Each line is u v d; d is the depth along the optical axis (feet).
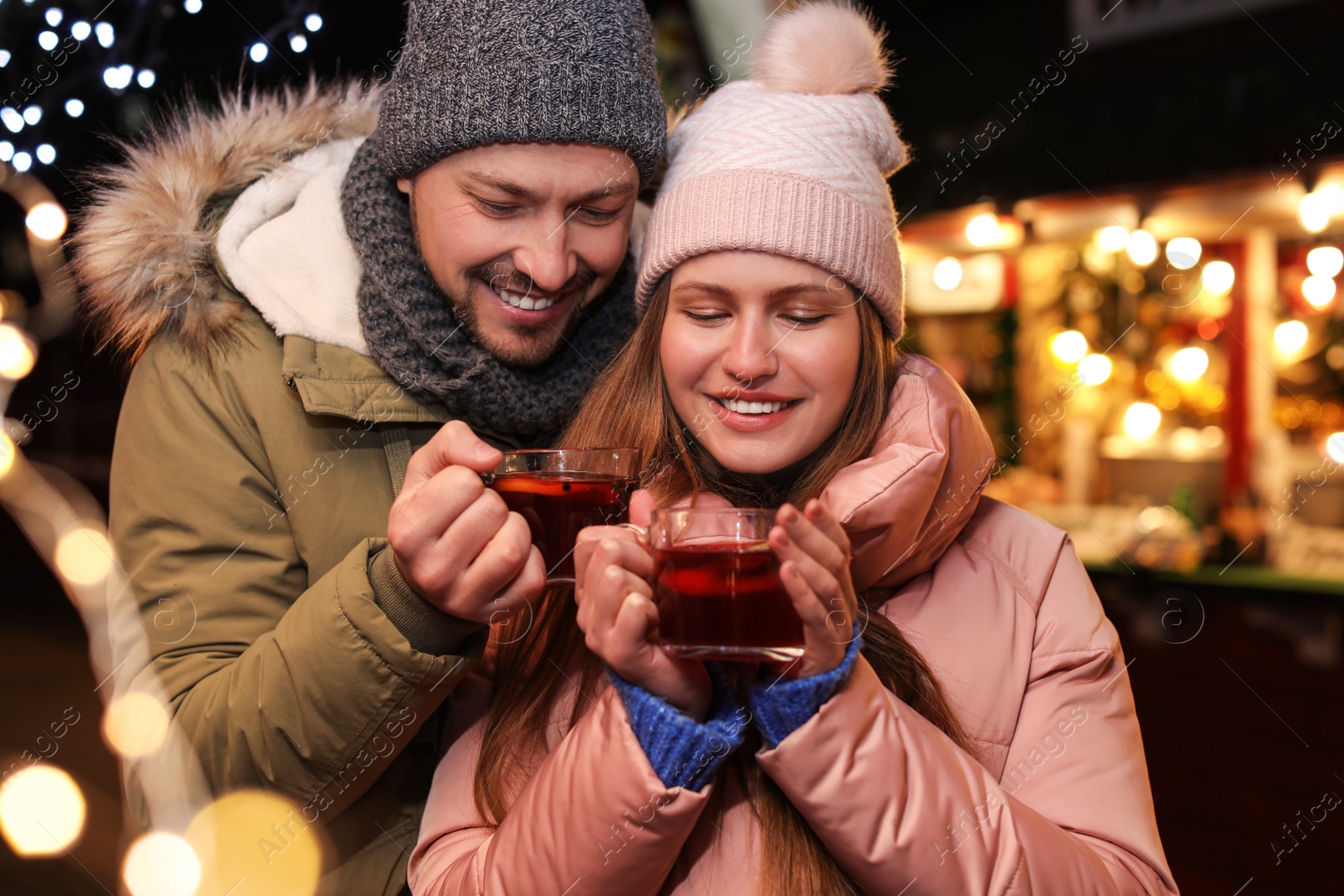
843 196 3.80
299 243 4.45
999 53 11.50
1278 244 12.28
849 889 3.47
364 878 4.17
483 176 3.95
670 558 3.11
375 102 5.12
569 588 3.66
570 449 3.57
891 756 3.18
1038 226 12.42
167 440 4.25
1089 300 12.83
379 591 3.61
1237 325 12.46
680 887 3.51
